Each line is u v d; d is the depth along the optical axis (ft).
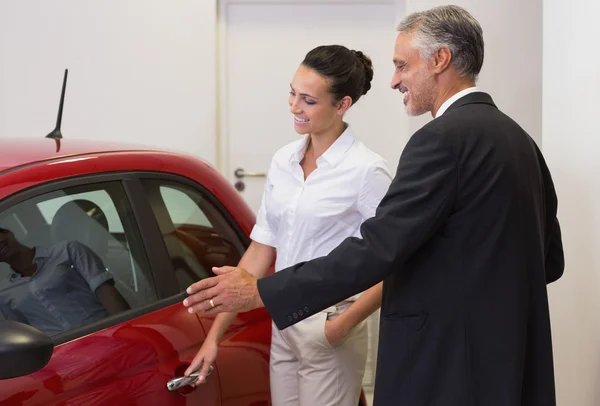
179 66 14.42
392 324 5.34
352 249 5.10
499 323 5.11
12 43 14.33
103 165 5.90
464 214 5.12
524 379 5.34
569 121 8.16
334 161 6.36
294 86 6.33
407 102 5.79
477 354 5.12
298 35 14.82
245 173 14.98
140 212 6.05
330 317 6.46
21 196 5.23
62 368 5.00
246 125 14.93
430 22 5.56
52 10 14.28
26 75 14.39
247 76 14.87
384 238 5.04
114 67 14.39
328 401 6.49
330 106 6.35
